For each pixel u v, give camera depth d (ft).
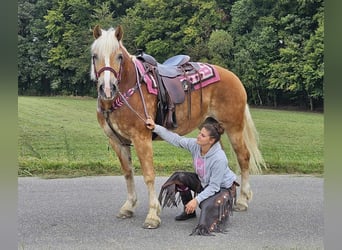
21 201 14.44
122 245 10.36
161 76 12.05
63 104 34.24
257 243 10.54
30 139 24.27
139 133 11.30
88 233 11.27
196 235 11.06
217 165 11.18
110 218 12.64
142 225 11.89
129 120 11.17
